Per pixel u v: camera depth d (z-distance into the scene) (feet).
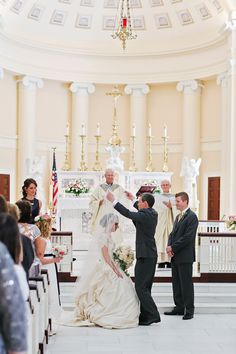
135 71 62.49
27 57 59.06
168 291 32.19
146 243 26.40
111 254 26.86
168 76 61.62
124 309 26.23
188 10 59.11
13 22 57.31
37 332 18.26
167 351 22.06
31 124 59.77
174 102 63.05
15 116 59.82
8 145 59.06
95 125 63.57
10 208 17.07
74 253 43.29
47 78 60.59
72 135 62.39
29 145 59.57
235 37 53.62
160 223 35.78
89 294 26.66
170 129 63.10
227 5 53.31
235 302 31.24
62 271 32.35
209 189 60.64
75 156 62.13
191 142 61.11
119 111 64.23
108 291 26.45
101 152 63.57
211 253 33.42
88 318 26.45
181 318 28.43
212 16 57.52
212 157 60.49
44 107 61.67
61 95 62.75
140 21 61.67
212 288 32.65
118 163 46.68
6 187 58.95
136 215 26.12
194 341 23.71
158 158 63.31
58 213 44.55
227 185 54.13
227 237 33.45
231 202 53.42
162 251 35.73
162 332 25.25
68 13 60.29
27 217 21.29
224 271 33.42
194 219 27.99
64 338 23.90
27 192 27.48
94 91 62.95
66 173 46.80
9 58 57.16
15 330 8.38
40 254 21.66
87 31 61.82
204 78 60.08
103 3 60.75
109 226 26.76
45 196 61.05
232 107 53.78
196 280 33.24
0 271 8.49
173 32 61.16
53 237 32.48
